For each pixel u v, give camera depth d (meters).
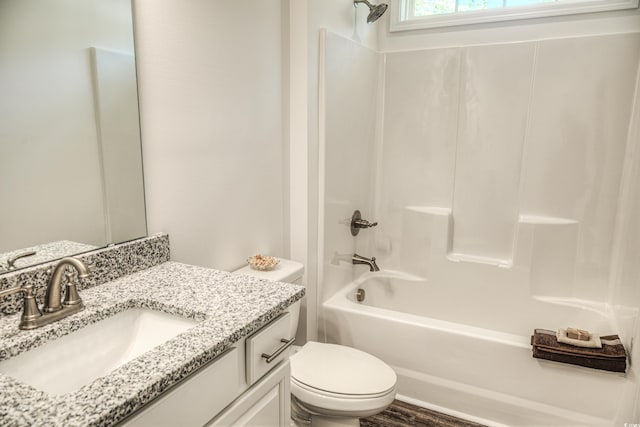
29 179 1.05
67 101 1.12
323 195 2.15
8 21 0.98
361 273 2.70
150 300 1.12
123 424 0.73
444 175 2.61
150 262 1.38
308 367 1.68
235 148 1.73
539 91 2.32
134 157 1.32
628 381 1.64
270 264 1.79
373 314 2.11
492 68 2.41
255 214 1.89
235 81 1.69
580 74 2.24
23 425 0.64
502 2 2.48
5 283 1.00
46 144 1.08
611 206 2.26
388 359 2.10
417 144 2.66
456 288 2.56
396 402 2.11
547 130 2.34
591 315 2.25
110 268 1.25
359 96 2.44
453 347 1.94
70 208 1.16
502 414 1.90
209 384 0.92
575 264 2.35
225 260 1.74
